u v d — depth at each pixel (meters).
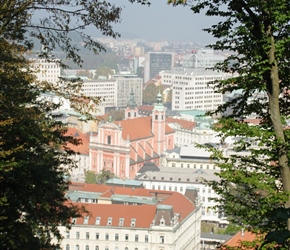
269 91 34.19
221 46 36.75
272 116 34.00
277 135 33.78
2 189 43.41
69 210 53.09
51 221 49.62
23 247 45.84
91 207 158.12
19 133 42.81
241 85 36.53
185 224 169.12
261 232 36.16
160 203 171.00
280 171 33.91
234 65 37.50
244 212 36.75
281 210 24.11
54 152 49.31
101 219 156.12
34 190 45.25
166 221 154.50
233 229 36.88
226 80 37.00
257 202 37.53
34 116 43.50
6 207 43.81
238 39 36.06
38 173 44.84
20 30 41.91
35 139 43.38
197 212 184.88
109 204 159.50
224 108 39.38
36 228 52.44
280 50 33.88
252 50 34.69
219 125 38.12
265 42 33.81
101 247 155.62
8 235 43.28
